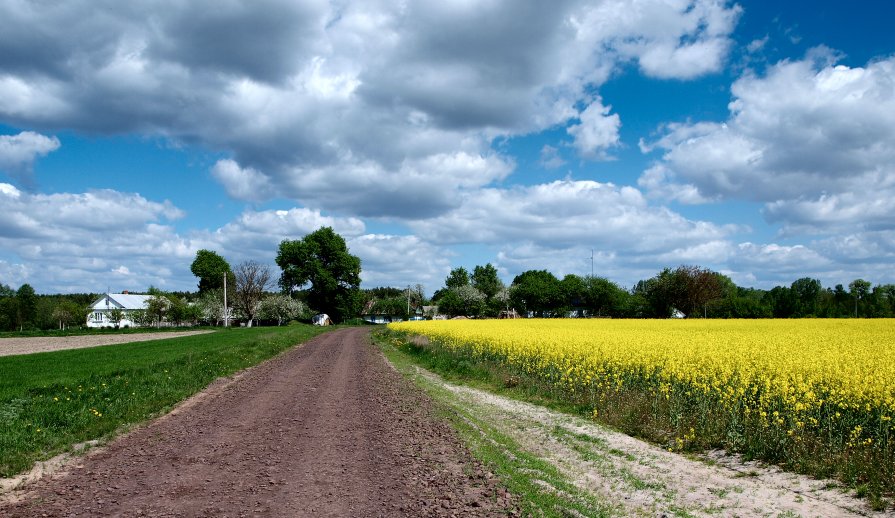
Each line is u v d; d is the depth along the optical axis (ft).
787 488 27.99
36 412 39.55
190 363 74.84
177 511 22.04
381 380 65.46
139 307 358.02
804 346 69.82
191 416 42.96
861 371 44.88
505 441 36.11
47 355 94.94
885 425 32.81
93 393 48.96
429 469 28.50
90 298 409.69
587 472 30.45
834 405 37.06
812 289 379.76
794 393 38.81
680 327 131.44
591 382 51.80
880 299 300.20
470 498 24.25
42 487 25.41
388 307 437.99
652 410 42.27
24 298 295.28
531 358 68.23
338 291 333.62
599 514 23.67
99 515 21.58
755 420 35.91
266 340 125.59
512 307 433.07
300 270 324.80
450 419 41.65
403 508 22.81
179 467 28.55
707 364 51.24
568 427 41.75
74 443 34.12
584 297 379.76
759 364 50.21
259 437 35.37
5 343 145.59
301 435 35.91
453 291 415.03
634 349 63.72
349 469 28.25
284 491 24.67
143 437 35.76
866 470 28.09
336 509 22.49
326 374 71.36
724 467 31.94
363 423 39.81
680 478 29.58
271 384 61.93
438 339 110.52
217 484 25.64
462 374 72.74
